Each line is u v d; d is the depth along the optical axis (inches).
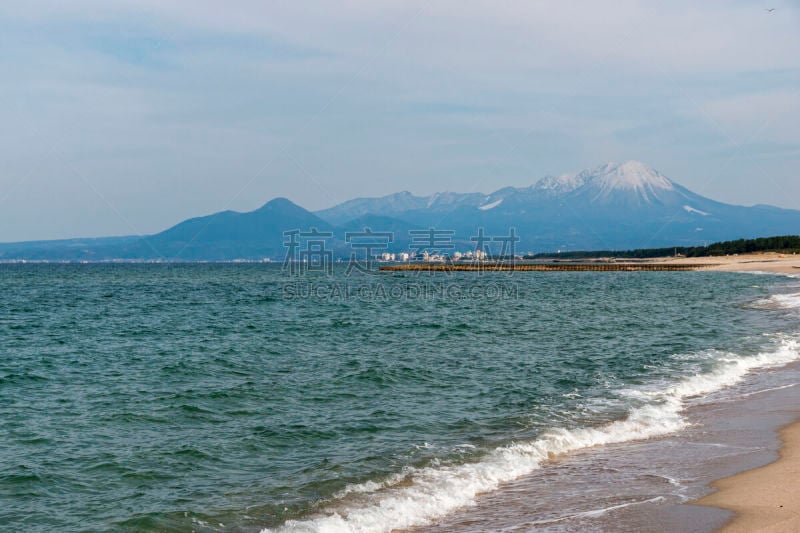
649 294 2901.1
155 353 1204.5
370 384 876.0
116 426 669.3
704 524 379.9
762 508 398.9
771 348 1117.1
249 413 720.3
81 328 1685.5
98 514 445.1
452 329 1574.8
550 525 394.9
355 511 436.1
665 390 804.6
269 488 485.7
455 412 713.0
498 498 451.8
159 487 494.0
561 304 2391.7
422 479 495.8
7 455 571.2
